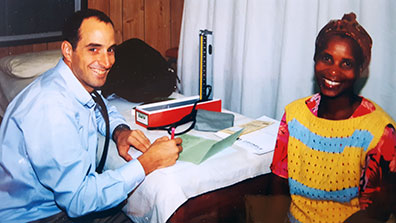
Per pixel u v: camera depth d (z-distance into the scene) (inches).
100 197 43.6
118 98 74.7
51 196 45.9
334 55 41.4
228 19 86.7
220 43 88.1
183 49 95.7
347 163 42.4
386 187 40.3
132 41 76.4
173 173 44.8
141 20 105.4
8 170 43.9
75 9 96.5
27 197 44.9
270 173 50.9
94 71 45.9
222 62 89.3
